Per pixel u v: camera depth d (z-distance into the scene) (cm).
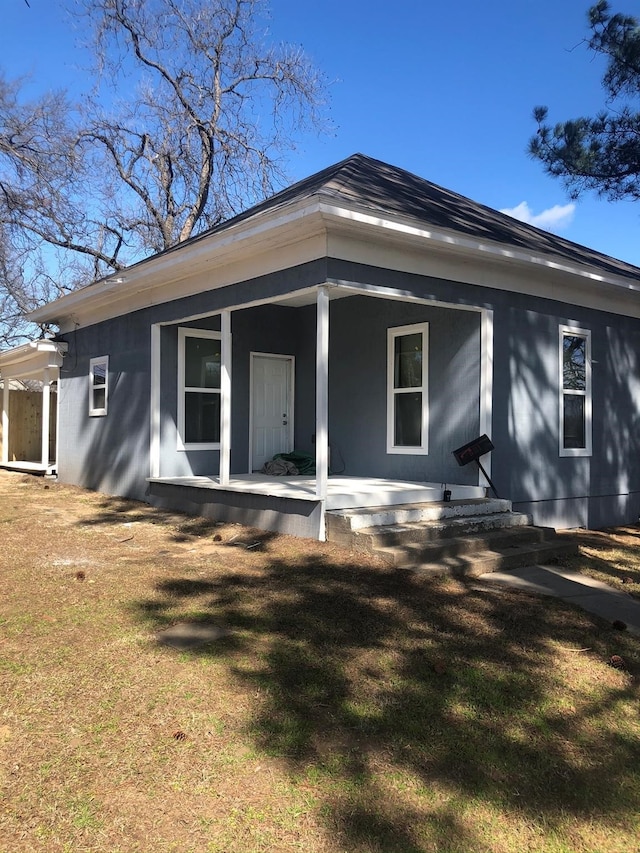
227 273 816
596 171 1138
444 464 858
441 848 232
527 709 340
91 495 1087
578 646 432
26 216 1875
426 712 331
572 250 1041
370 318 970
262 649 402
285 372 1116
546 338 888
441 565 600
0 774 267
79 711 319
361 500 712
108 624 441
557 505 906
